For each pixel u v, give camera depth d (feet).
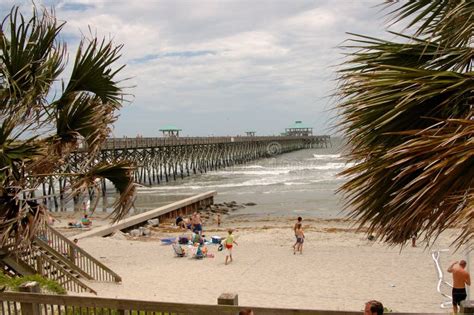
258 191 162.20
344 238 67.77
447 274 46.14
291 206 126.00
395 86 7.94
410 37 8.70
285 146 446.60
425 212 7.72
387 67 8.05
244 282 45.80
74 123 20.86
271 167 275.39
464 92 7.65
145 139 175.11
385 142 8.30
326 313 14.66
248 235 74.95
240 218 107.86
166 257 58.54
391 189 8.07
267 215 112.06
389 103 8.03
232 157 294.25
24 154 18.19
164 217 101.40
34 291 18.13
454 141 7.20
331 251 58.90
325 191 154.61
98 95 21.36
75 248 41.73
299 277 47.32
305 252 59.00
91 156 20.90
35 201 19.35
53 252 38.17
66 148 21.21
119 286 42.37
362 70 8.82
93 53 20.26
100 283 41.50
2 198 18.42
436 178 7.07
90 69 20.36
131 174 20.72
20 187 17.87
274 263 53.83
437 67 8.59
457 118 7.72
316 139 545.44
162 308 16.08
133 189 20.86
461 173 7.20
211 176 225.15
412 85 7.74
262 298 40.37
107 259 57.26
